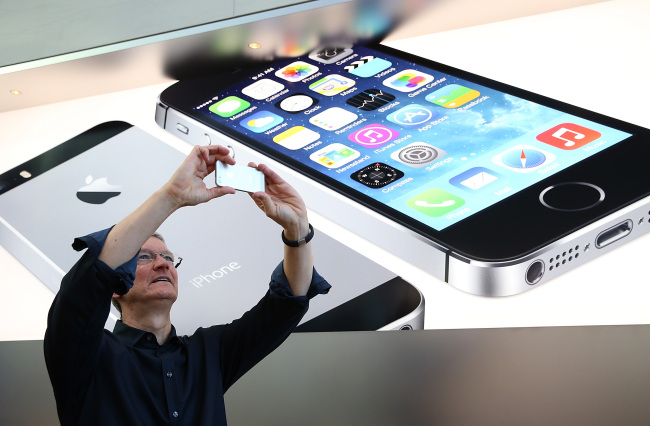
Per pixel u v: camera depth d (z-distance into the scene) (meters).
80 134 2.29
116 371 1.27
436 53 2.09
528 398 1.54
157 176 2.08
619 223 1.60
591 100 1.82
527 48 1.98
